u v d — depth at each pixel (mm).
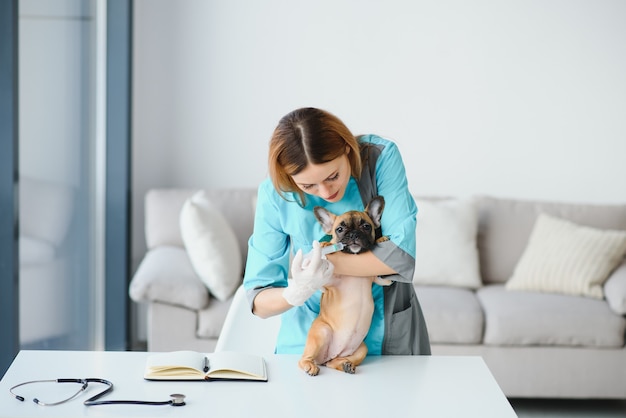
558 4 4461
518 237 4160
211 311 3664
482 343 3656
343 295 2033
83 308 4043
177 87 4574
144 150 4609
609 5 4445
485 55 4504
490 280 4164
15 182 2949
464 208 4117
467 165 4578
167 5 4512
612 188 4562
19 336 3242
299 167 1876
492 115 4543
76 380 1929
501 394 1946
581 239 3922
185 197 4254
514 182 4578
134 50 4492
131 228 4445
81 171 3939
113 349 4359
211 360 2041
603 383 3625
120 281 4344
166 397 1875
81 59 3871
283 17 4523
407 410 1847
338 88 4566
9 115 2908
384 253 1964
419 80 4539
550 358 3625
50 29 3439
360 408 1849
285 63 4559
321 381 1988
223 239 3801
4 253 2953
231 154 4629
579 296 3830
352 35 4527
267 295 2059
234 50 4551
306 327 2189
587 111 4520
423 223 4066
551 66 4496
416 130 4570
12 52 2891
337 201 2039
